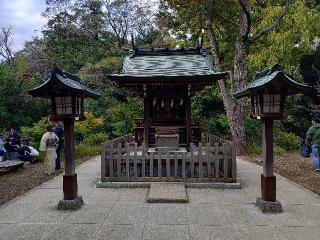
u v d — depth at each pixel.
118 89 23.89
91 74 24.98
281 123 21.66
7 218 5.66
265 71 6.50
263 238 4.66
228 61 18.34
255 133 17.61
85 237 4.75
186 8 15.59
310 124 22.73
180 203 6.54
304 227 5.12
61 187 8.12
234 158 8.03
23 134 15.38
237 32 17.22
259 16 17.30
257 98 6.26
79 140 18.56
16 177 9.81
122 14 34.75
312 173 9.98
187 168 8.43
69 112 6.20
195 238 4.68
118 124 19.34
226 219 5.52
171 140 9.95
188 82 9.53
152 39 31.48
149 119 10.66
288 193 7.34
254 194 7.26
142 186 7.97
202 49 11.12
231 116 16.00
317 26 16.27
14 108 23.94
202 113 21.83
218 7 15.37
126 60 10.71
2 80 24.05
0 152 12.26
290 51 17.14
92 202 6.68
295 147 17.06
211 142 11.44
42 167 11.62
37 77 27.47
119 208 6.22
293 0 16.59
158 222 5.39
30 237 4.77
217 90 19.72
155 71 9.70
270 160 6.11
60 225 5.28
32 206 6.41
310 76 24.61
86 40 33.81
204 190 7.66
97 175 9.78
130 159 8.31
